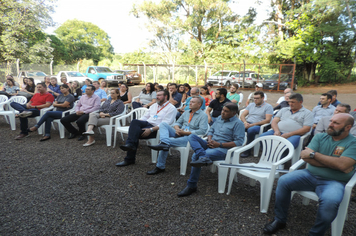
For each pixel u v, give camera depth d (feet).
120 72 64.69
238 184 10.89
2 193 9.52
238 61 78.69
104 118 15.72
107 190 9.95
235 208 8.79
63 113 17.60
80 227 7.54
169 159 13.92
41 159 13.24
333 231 6.89
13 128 19.34
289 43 62.90
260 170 8.91
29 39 77.82
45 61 74.08
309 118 12.47
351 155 6.89
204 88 20.07
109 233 7.27
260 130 14.55
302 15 60.75
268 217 8.26
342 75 72.02
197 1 76.74
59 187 10.12
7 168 11.92
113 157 13.83
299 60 63.52
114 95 16.03
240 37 79.10
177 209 8.65
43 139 16.63
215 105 16.99
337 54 62.28
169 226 7.66
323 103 14.58
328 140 7.51
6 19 58.59
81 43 145.79
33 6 61.82
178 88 22.98
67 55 124.77
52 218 7.97
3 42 60.59
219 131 10.96
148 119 13.78
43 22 66.80
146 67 76.64
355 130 11.13
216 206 8.89
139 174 11.62
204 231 7.44
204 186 10.55
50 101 18.93
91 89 16.61
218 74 62.75
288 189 7.41
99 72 56.80
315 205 9.23
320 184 7.27
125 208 8.64
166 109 13.47
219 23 84.38
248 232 7.45
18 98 21.61
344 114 7.11
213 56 82.23
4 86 24.85
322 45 61.16
